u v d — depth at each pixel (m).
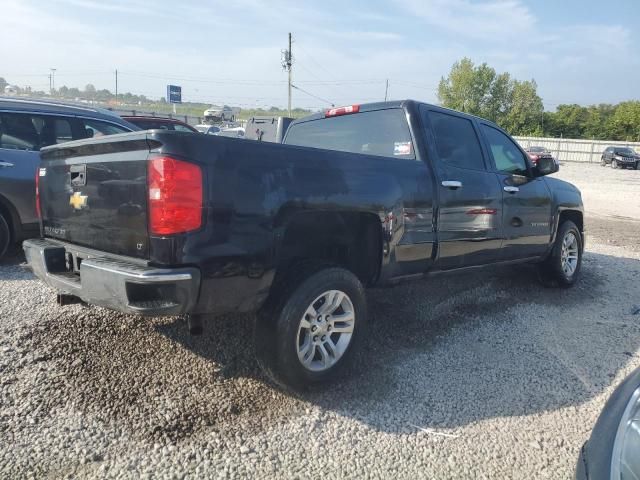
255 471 2.55
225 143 2.79
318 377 3.24
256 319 3.13
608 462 1.85
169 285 2.61
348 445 2.80
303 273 3.15
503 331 4.55
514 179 5.11
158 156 2.63
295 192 3.05
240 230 2.81
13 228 5.83
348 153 3.47
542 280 6.06
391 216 3.66
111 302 2.77
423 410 3.19
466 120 4.83
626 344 4.39
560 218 6.05
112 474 2.47
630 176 32.06
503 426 3.07
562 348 4.25
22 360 3.46
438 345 4.17
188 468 2.54
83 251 3.23
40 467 2.48
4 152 5.70
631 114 71.25
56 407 2.97
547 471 2.67
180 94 55.75
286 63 50.91
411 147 4.21
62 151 3.47
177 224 2.63
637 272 7.03
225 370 3.51
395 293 5.40
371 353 3.94
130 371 3.42
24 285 4.98
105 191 3.02
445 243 4.22
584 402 3.39
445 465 2.68
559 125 78.31
